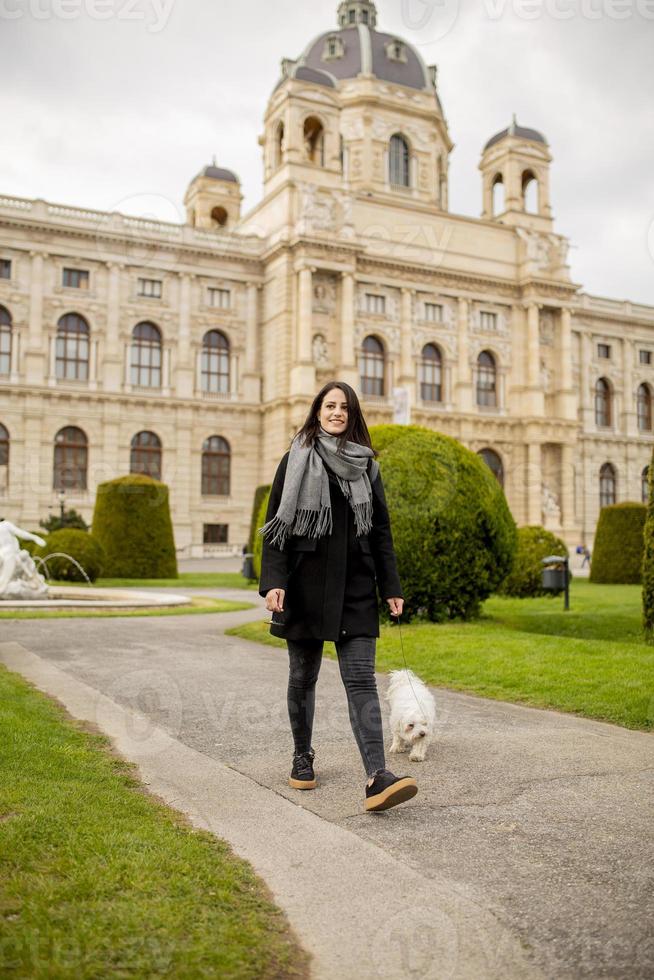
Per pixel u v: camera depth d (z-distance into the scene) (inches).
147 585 1143.0
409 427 581.6
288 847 169.3
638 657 400.2
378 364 2191.2
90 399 1911.9
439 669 393.4
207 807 194.2
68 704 307.9
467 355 2276.1
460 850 169.2
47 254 1882.4
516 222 2421.3
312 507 194.5
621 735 270.7
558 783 215.2
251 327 2098.9
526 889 150.3
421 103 2458.2
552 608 709.3
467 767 230.4
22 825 166.6
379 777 186.2
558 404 2377.0
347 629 195.6
